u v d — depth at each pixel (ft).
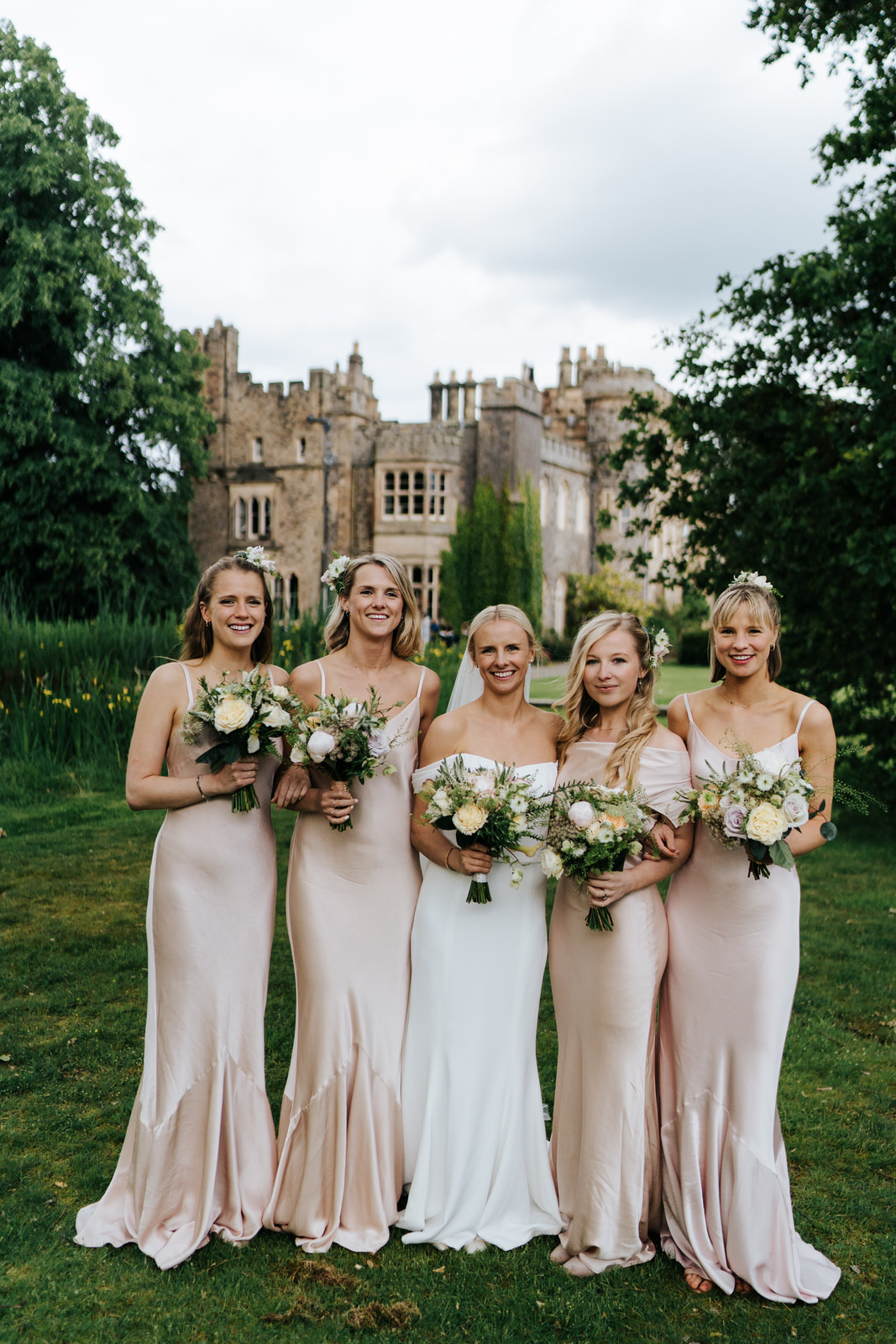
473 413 130.52
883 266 29.01
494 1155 10.52
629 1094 9.97
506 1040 10.61
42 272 81.51
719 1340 8.86
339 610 11.87
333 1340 8.73
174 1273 9.61
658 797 10.16
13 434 81.76
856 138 30.45
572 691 10.71
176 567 90.43
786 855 9.29
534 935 10.80
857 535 27.48
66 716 37.14
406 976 10.87
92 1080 13.88
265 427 130.41
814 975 18.60
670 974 10.38
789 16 28.63
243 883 10.44
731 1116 9.86
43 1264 9.70
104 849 26.84
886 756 32.12
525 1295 9.42
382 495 128.06
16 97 83.61
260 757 10.59
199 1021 10.25
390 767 10.55
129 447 90.99
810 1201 11.28
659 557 158.81
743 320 33.32
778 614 10.46
